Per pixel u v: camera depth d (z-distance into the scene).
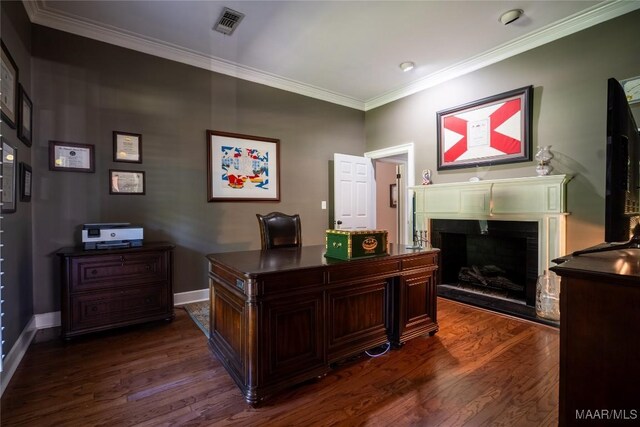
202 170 3.57
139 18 2.78
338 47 3.30
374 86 4.34
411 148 4.34
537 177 2.94
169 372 2.03
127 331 2.70
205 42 3.20
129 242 2.77
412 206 4.21
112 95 3.04
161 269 2.83
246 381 1.71
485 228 3.42
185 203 3.46
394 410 1.65
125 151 3.10
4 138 1.94
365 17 2.78
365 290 2.20
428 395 1.78
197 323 2.88
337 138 4.75
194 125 3.52
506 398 1.75
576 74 2.86
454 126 3.80
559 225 2.85
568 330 1.11
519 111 3.22
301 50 3.37
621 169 1.41
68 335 2.44
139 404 1.70
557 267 1.12
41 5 2.57
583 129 2.82
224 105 3.72
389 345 2.38
